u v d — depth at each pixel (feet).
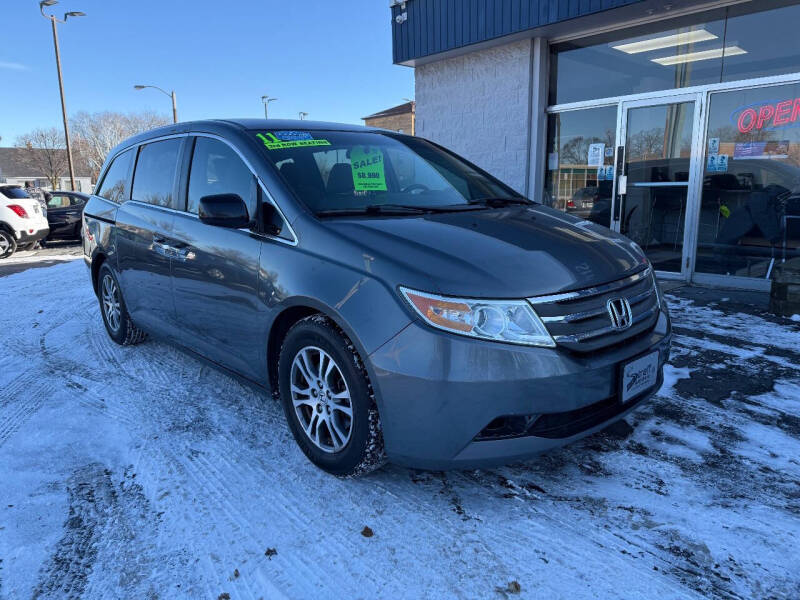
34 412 11.09
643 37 22.08
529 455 7.13
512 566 6.49
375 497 7.94
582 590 6.09
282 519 7.50
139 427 10.27
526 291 6.96
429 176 11.11
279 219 8.94
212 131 10.94
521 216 9.59
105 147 183.73
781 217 19.60
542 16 21.88
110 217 14.32
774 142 19.51
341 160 10.26
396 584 6.28
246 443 9.59
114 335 15.44
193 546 6.99
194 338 11.15
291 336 8.45
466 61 26.53
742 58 19.89
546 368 6.80
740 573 6.28
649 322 8.36
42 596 6.21
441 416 6.82
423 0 25.98
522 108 24.85
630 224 23.53
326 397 8.14
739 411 10.31
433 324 6.83
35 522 7.50
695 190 21.31
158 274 11.93
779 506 7.48
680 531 7.00
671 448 9.06
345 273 7.64
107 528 7.38
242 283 9.29
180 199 11.49
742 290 20.25
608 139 23.70
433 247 7.59
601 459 8.79
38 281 28.22
